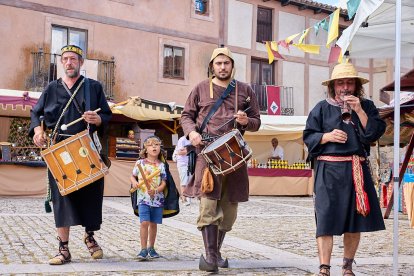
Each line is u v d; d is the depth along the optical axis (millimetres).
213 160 4691
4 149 14344
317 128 4336
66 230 5043
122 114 15219
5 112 15492
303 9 26125
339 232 4098
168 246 6316
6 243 6156
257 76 25188
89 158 4891
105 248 6062
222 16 23844
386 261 5547
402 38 7785
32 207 10898
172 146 17719
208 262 4695
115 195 14773
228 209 5043
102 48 20828
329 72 27094
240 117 4773
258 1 25000
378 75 27594
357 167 4129
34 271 4594
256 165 18453
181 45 22656
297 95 26016
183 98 22656
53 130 5109
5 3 19016
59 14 19984
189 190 5016
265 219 9891
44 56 19594
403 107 10039
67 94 5125
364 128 4199
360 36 7746
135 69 21484
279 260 5504
